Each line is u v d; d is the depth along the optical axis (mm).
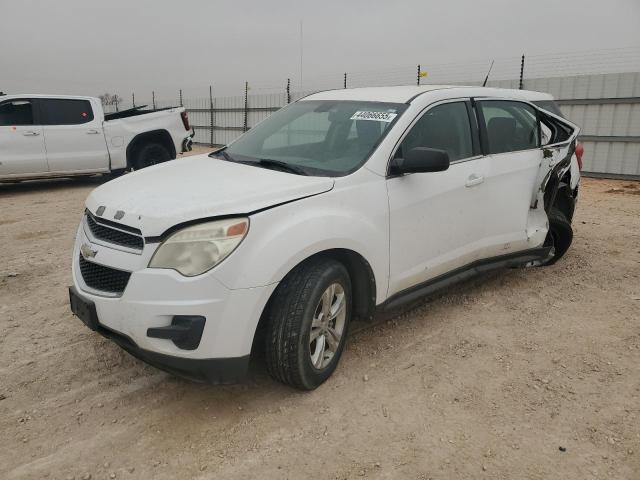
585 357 3609
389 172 3449
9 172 9688
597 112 13391
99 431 2779
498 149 4395
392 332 3938
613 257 5844
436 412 2969
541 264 5164
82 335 3867
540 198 4730
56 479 2438
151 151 11516
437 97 3947
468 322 4141
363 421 2877
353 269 3373
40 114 9992
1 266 5410
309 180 3137
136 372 3365
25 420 2861
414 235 3590
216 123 23906
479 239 4184
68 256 5766
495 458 2600
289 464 2545
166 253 2656
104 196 3135
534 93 7535
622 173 13250
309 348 2975
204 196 2877
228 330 2670
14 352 3604
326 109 4051
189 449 2646
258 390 3160
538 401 3082
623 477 2479
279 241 2773
